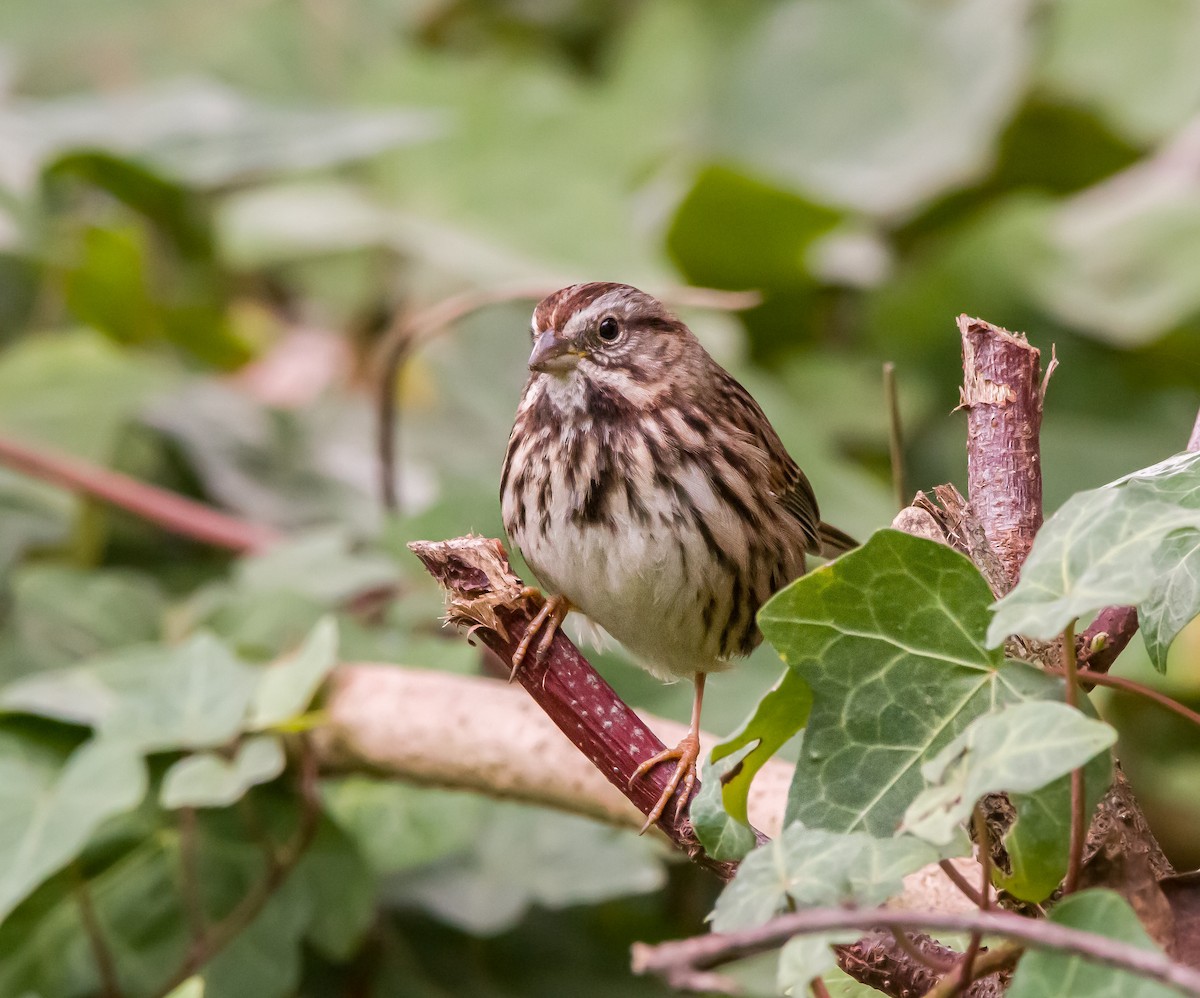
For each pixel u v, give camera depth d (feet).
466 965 28.02
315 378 39.37
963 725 13.58
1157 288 37.93
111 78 44.50
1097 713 13.38
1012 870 13.12
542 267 39.40
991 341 15.87
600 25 48.49
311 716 23.24
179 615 29.32
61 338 35.42
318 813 24.27
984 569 14.55
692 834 15.79
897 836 12.59
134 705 23.48
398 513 29.96
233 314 40.86
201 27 45.24
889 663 13.69
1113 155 44.04
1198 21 43.24
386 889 26.45
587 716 16.35
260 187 41.47
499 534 29.04
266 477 33.88
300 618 27.84
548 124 41.34
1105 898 11.57
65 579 29.30
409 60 42.09
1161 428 37.91
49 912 24.11
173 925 24.22
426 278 39.93
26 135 35.76
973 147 42.16
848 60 44.24
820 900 12.18
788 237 39.58
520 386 37.37
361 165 41.91
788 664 13.69
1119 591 12.09
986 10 43.57
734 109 44.19
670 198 41.96
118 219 38.04
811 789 13.70
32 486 31.78
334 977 27.58
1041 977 11.62
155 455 34.42
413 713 22.53
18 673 28.55
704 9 45.55
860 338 40.88
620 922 29.73
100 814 22.39
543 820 26.84
